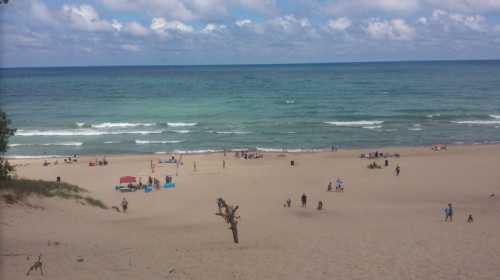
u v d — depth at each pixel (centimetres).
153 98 11981
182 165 4844
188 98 11912
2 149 2320
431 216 2684
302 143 6266
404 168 4541
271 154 5438
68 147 6081
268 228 2267
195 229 2219
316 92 13425
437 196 3444
